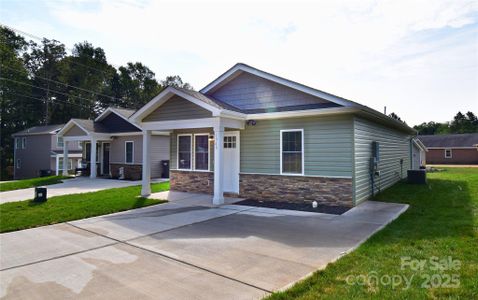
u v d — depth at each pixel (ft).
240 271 13.53
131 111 70.13
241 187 35.37
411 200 31.81
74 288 12.05
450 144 128.16
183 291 11.60
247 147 35.01
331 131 29.68
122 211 28.73
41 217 25.53
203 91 39.01
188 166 40.73
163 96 33.99
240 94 37.04
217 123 30.83
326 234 19.53
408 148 63.31
